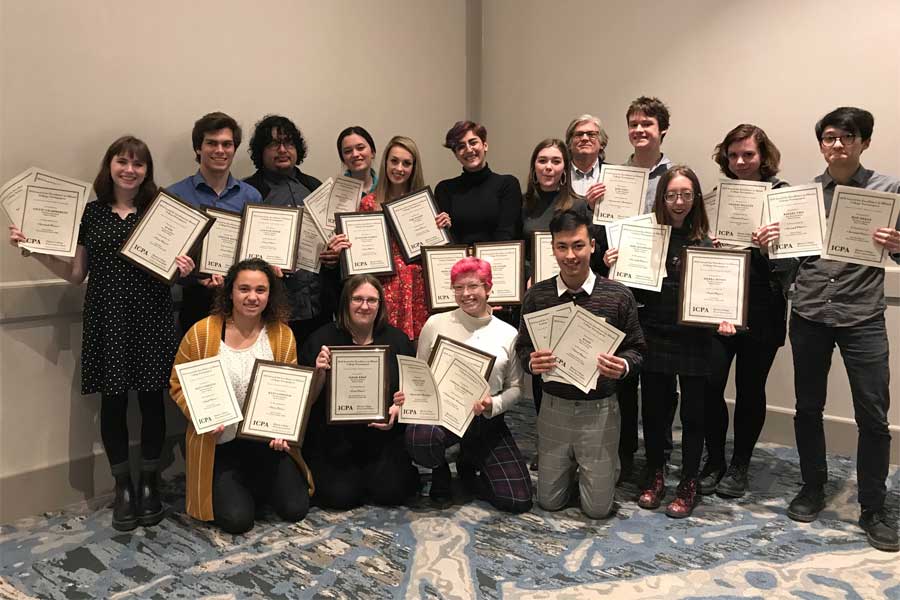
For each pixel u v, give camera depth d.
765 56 3.70
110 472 3.19
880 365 2.60
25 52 2.82
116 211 2.79
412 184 3.47
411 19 4.47
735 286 2.76
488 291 2.97
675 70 4.04
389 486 2.91
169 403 3.37
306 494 2.84
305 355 2.98
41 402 2.98
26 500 2.92
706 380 2.87
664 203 2.84
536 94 4.71
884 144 3.37
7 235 2.85
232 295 2.77
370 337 3.00
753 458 3.55
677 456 3.57
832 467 3.39
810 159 3.60
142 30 3.17
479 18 4.95
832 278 2.68
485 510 2.92
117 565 2.49
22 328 2.91
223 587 2.33
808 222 2.74
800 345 2.77
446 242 3.36
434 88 4.69
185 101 3.36
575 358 2.68
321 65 3.96
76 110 2.99
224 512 2.68
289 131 3.32
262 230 3.04
